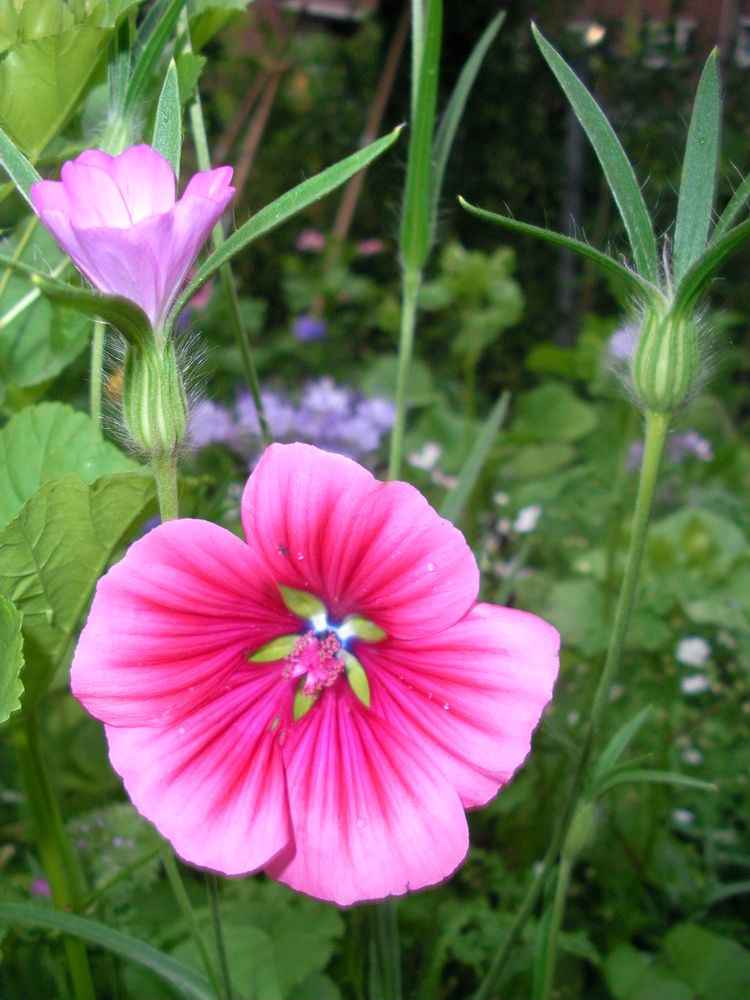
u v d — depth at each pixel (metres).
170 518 0.15
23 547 0.18
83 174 0.13
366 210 1.13
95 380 0.20
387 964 0.21
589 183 1.12
